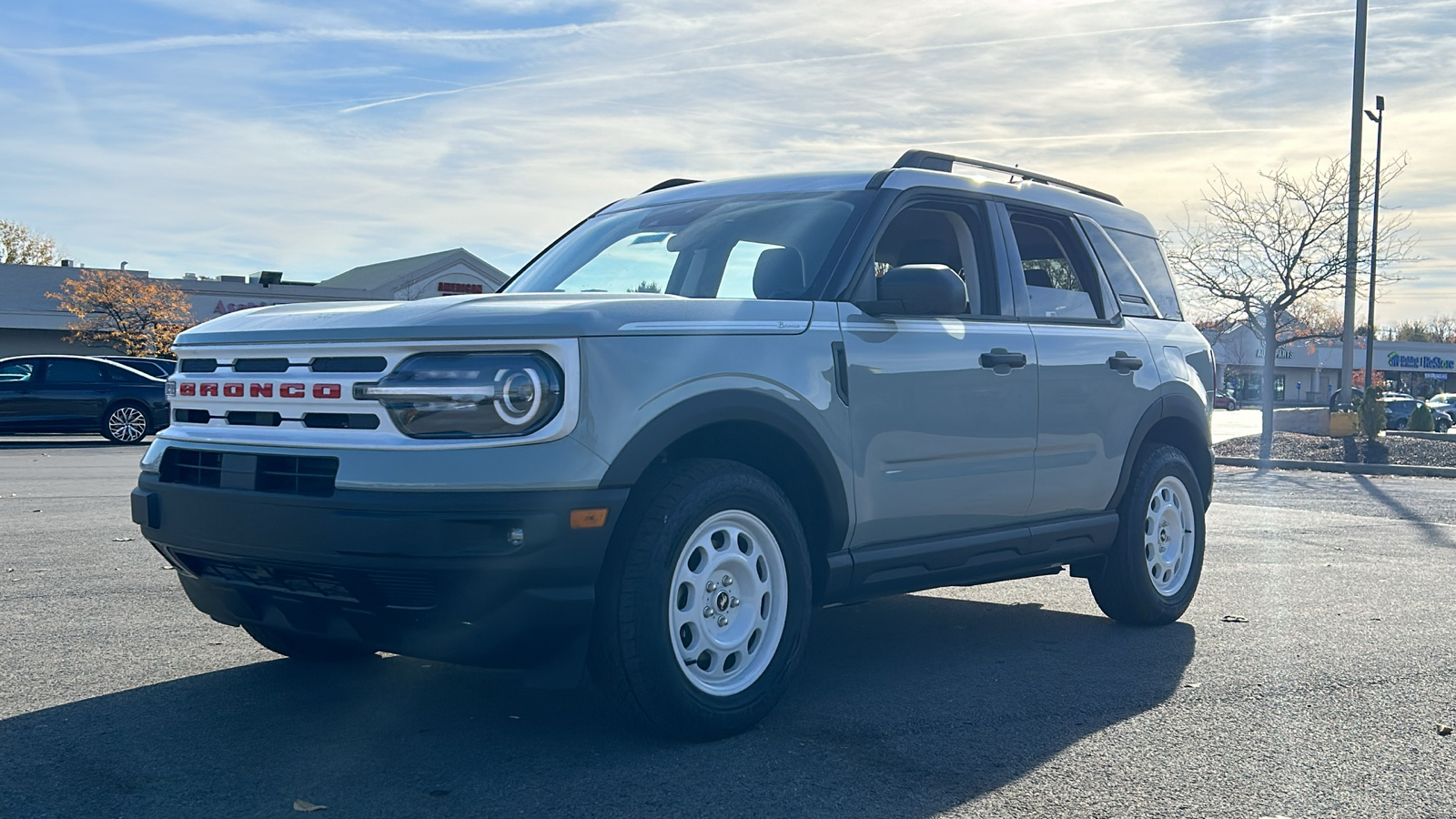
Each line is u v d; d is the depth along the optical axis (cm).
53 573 665
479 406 335
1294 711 425
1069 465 516
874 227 452
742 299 399
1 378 1988
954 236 499
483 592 330
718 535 381
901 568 443
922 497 446
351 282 5400
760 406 383
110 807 312
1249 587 700
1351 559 827
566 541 334
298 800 318
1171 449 587
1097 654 512
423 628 340
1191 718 414
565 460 336
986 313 496
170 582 639
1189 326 632
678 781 338
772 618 393
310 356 368
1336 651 524
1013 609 621
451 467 332
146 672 454
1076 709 423
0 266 4272
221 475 373
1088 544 534
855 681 459
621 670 353
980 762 362
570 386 339
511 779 337
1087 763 362
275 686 435
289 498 347
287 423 367
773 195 488
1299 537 960
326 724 388
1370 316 2819
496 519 329
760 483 385
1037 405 496
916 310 414
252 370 384
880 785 338
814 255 444
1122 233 606
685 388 364
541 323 343
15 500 1070
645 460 351
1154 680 468
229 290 4628
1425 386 8900
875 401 425
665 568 355
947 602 642
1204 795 336
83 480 1291
